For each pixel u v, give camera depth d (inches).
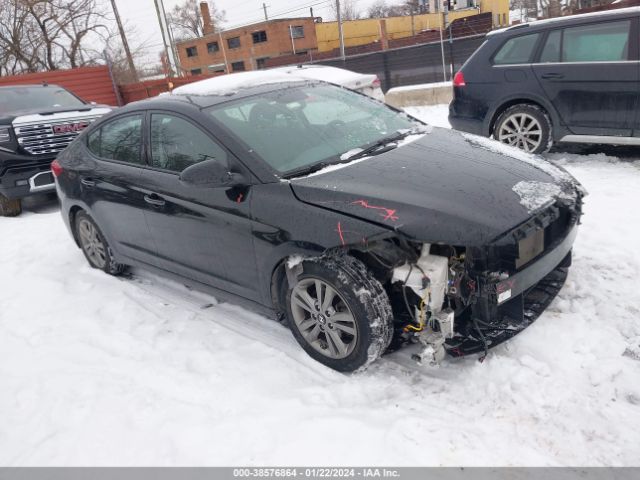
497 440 93.8
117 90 764.6
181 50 2187.5
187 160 139.6
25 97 342.0
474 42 684.7
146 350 135.5
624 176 215.6
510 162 128.0
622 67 217.3
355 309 107.6
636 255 149.9
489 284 102.7
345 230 106.6
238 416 106.3
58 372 129.3
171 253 152.3
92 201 175.3
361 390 110.7
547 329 120.2
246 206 123.2
